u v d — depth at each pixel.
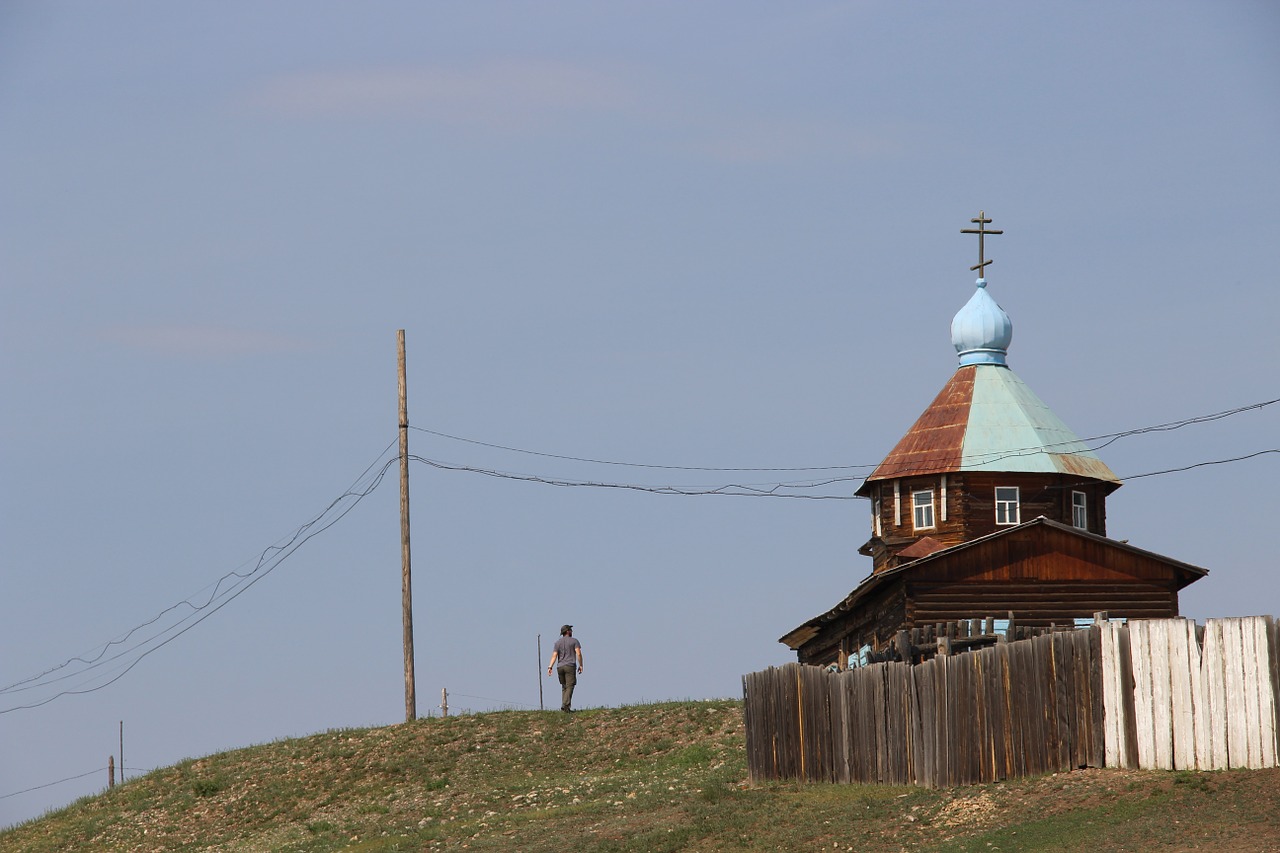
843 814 73.38
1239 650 62.44
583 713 126.88
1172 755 64.38
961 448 132.50
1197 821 58.84
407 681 139.00
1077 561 117.62
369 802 109.69
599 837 79.81
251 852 99.19
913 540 133.62
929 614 115.88
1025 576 117.00
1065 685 68.50
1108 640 67.00
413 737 122.69
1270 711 61.22
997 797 68.19
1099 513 134.50
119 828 113.69
